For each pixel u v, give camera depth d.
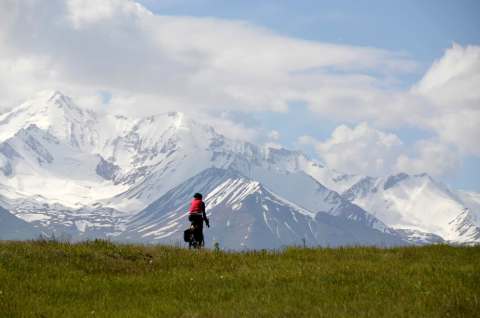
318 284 78.38
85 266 86.69
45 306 70.88
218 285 80.12
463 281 77.25
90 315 68.44
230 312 68.62
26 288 76.19
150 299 74.62
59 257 88.75
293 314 67.25
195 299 75.00
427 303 69.31
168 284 80.50
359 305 69.62
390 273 82.06
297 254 97.62
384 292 74.12
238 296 75.25
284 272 83.88
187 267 90.00
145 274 86.25
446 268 83.44
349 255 96.00
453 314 66.12
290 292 75.50
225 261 93.06
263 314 67.62
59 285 78.12
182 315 68.12
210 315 67.81
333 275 81.62
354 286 77.00
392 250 100.25
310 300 72.25
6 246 91.12
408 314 66.06
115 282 80.69
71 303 72.75
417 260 91.50
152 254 95.50
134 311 69.88
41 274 81.81
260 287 78.75
